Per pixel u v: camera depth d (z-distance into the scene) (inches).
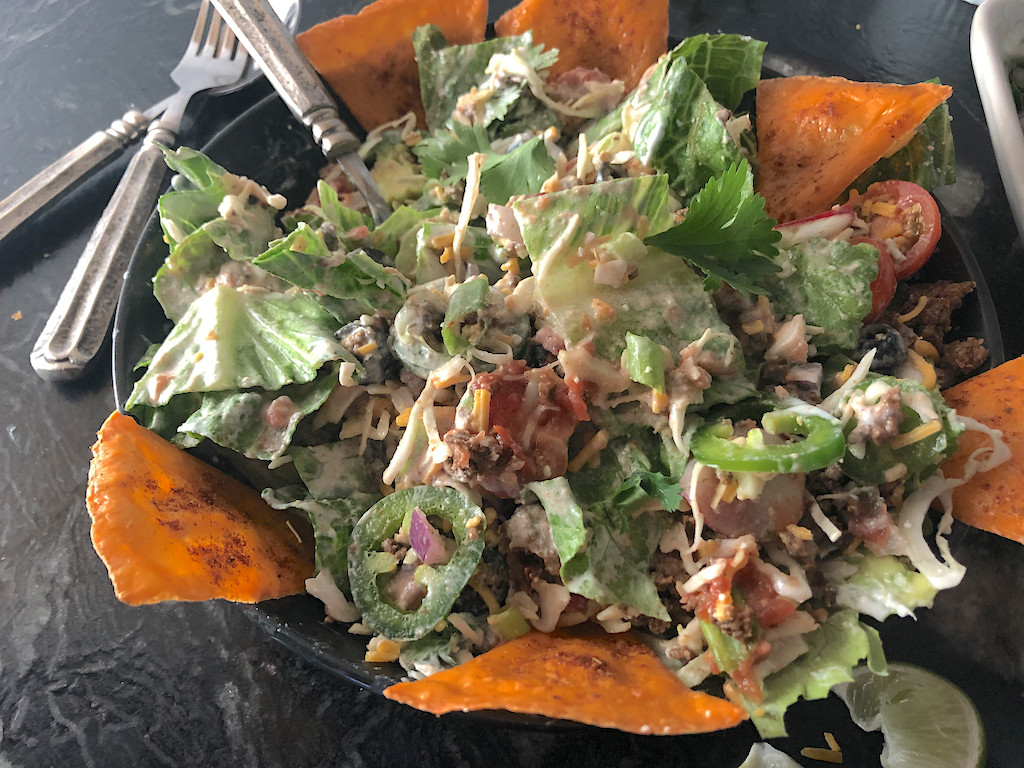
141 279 10.2
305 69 11.8
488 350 9.5
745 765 8.8
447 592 8.4
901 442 8.7
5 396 12.1
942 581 8.3
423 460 9.2
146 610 10.2
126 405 9.3
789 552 8.7
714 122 10.6
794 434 8.9
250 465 9.7
